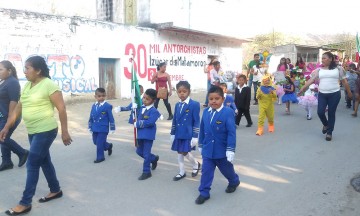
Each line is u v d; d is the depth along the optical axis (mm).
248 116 9969
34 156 4473
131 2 19734
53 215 4453
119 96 16891
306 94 11016
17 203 4824
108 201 4879
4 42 12617
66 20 14461
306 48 32469
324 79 8086
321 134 8828
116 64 16750
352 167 6215
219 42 22922
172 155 7141
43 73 4566
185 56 20344
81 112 12781
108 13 21281
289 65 15805
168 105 11219
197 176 5891
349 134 8789
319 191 5160
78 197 5016
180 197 5000
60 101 4508
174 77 19656
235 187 5156
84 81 15320
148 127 5773
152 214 4469
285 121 10758
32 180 4512
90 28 15359
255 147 7629
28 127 4496
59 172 6102
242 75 9922
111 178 5809
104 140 6719
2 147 6148
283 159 6715
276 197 4957
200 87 21625
